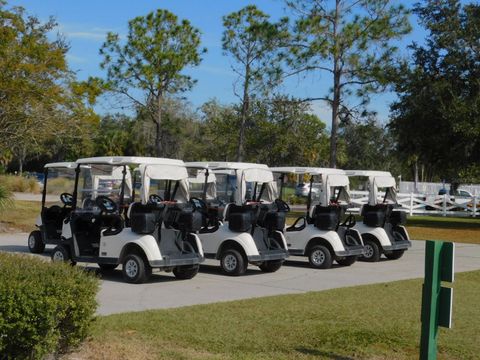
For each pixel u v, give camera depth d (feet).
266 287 32.27
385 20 79.77
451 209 98.68
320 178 40.96
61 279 15.93
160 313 23.58
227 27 92.27
